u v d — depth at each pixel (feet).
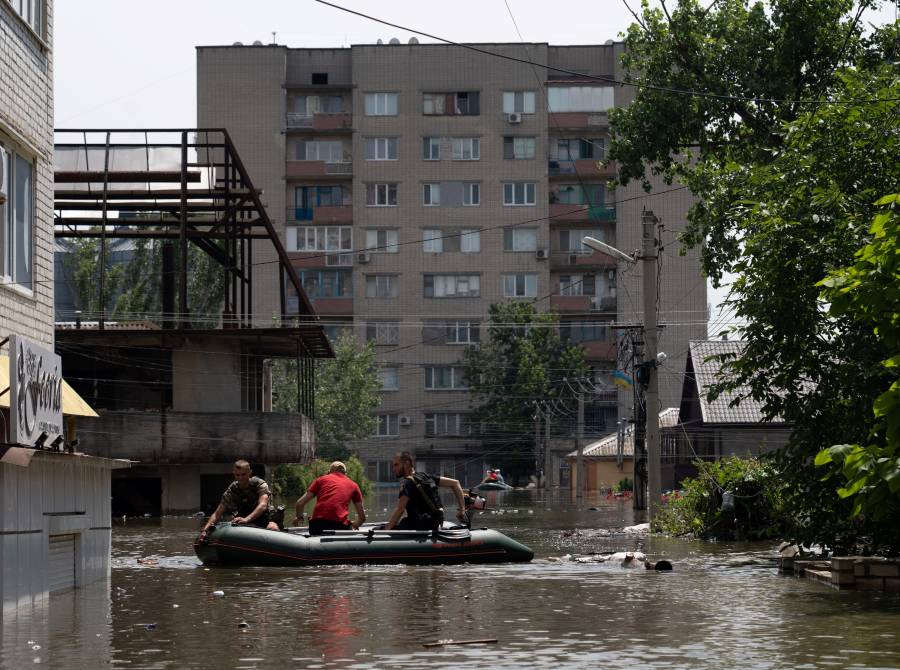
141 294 208.13
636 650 27.25
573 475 247.09
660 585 43.88
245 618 33.81
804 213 50.96
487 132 287.69
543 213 286.46
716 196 91.76
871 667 24.71
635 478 130.41
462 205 287.28
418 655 26.58
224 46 289.33
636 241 285.64
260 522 54.39
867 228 48.08
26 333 47.39
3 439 38.45
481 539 54.08
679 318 283.38
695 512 80.84
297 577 47.26
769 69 106.73
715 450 162.40
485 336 284.20
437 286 287.07
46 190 50.80
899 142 51.49
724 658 25.99
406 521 55.83
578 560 56.03
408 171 287.69
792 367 52.60
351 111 288.30
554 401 267.39
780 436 160.86
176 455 121.49
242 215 143.43
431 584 44.11
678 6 107.96
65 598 39.88
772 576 48.16
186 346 126.82
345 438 240.12
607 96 286.25
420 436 284.61
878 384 48.75
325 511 55.52
